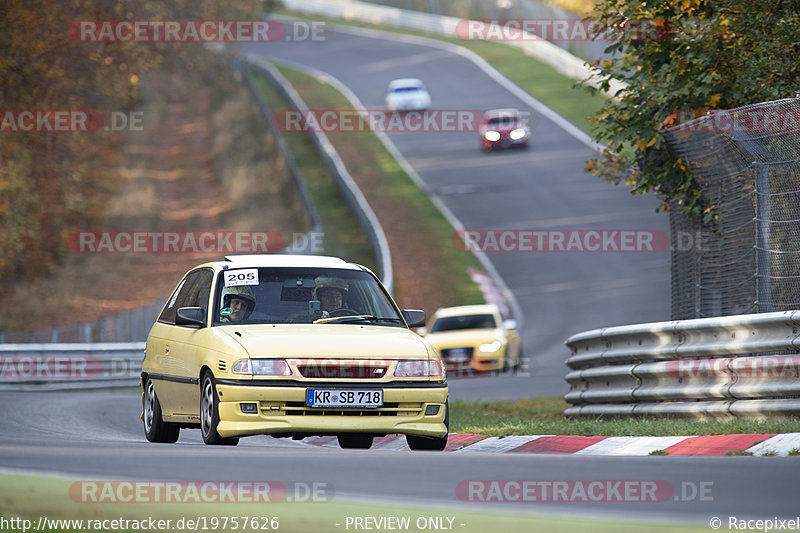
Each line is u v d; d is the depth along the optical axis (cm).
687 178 5134
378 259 13425
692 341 4488
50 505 2094
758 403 4122
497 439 4081
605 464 2883
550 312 12631
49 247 16800
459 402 6825
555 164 19825
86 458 2911
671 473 2672
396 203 17938
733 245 4684
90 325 11512
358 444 4234
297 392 3419
